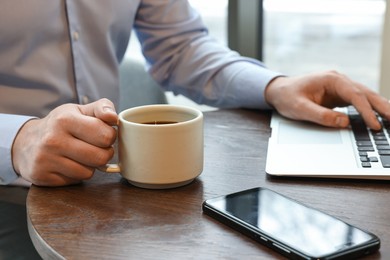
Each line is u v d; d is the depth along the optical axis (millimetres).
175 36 1201
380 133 850
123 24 1156
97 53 1137
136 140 676
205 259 534
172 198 671
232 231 588
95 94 1134
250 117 985
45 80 1047
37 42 1033
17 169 754
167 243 566
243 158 793
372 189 689
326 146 802
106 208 649
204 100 1141
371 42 2393
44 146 691
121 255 545
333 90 934
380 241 555
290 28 2291
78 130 691
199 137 699
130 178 696
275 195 650
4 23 987
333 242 534
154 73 1235
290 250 525
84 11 1088
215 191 689
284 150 793
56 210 647
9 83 1043
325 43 2406
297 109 917
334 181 714
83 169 704
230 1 1710
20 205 950
